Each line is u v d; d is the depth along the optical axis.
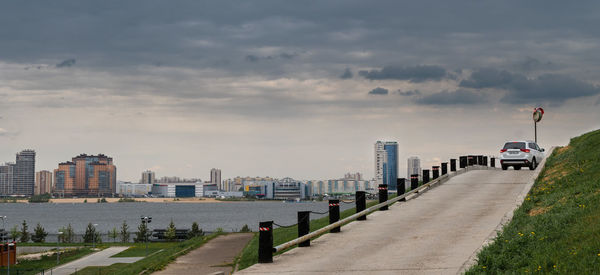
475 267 13.01
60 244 105.81
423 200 28.22
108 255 79.31
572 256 11.77
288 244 17.44
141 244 102.62
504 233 16.30
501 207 24.08
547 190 23.61
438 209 25.03
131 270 37.31
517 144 38.81
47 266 70.56
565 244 13.09
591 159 27.19
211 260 31.66
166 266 29.70
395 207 26.67
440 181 34.31
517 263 12.48
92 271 61.19
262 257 16.73
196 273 26.75
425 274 13.60
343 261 16.03
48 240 147.38
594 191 19.73
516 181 32.84
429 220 22.30
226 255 33.91
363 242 18.84
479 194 28.72
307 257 17.16
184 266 29.58
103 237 160.00
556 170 28.42
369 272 14.34
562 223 15.67
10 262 74.25
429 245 17.33
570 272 10.86
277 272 15.25
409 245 17.61
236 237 46.75
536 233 15.02
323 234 21.53
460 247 16.59
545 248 13.12
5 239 78.19
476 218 21.80
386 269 14.52
